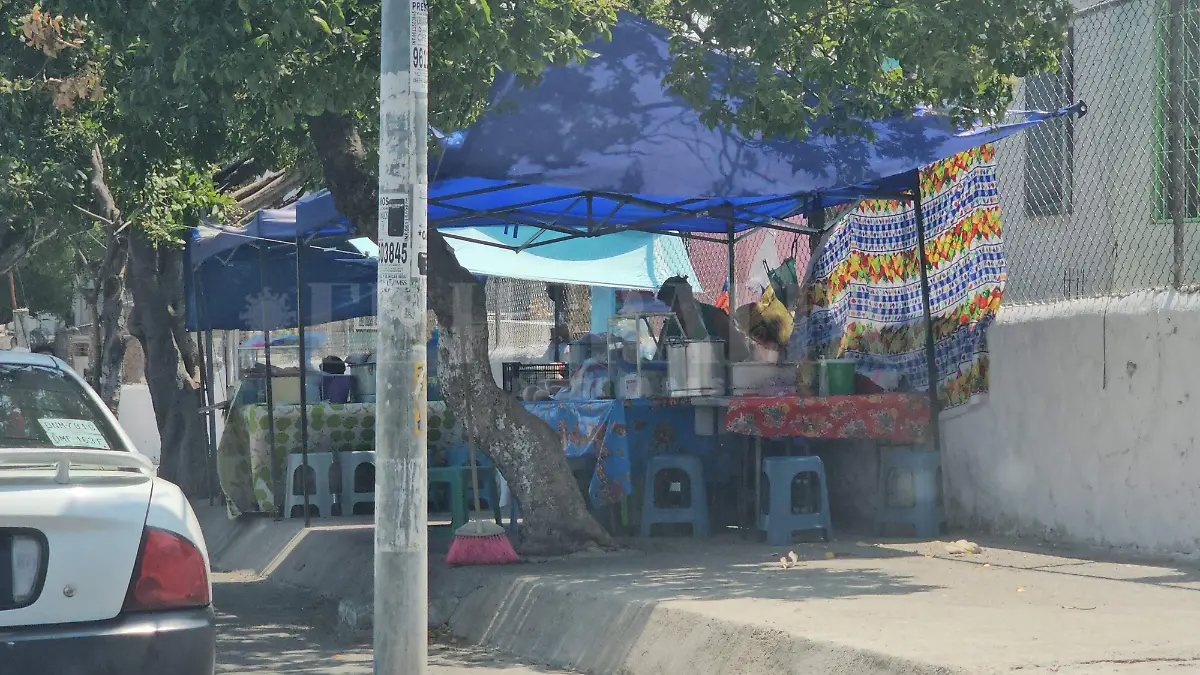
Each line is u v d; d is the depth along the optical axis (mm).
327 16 7434
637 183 8211
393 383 5676
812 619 6098
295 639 8305
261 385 13172
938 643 5367
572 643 7219
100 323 17594
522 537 9234
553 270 14391
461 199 10359
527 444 9188
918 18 7852
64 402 5539
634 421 10312
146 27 7719
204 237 14195
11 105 10875
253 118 9078
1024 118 9000
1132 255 8898
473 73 7777
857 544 9516
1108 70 9180
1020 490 9484
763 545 9547
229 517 13289
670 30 9078
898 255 10859
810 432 9656
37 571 4426
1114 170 9062
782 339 10883
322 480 12555
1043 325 9258
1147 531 8391
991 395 9766
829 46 8906
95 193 15070
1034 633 5598
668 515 10148
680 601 6816
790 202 11461
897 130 9086
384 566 5633
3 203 13141
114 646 4422
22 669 4305
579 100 8305
